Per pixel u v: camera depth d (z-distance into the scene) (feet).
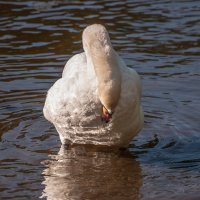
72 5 75.46
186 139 43.86
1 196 35.96
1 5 75.25
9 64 57.98
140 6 75.20
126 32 66.44
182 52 60.85
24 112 48.06
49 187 37.22
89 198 35.94
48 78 54.65
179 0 77.61
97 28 37.22
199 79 54.19
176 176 38.73
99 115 38.58
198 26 68.18
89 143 42.32
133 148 42.86
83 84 37.96
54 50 61.52
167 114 47.55
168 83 53.47
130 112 38.58
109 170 39.68
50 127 45.83
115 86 35.29
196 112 47.60
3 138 43.86
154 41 63.82
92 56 36.24
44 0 77.15
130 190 36.91
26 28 67.77
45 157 41.29
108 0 77.46
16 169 39.52
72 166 40.14
